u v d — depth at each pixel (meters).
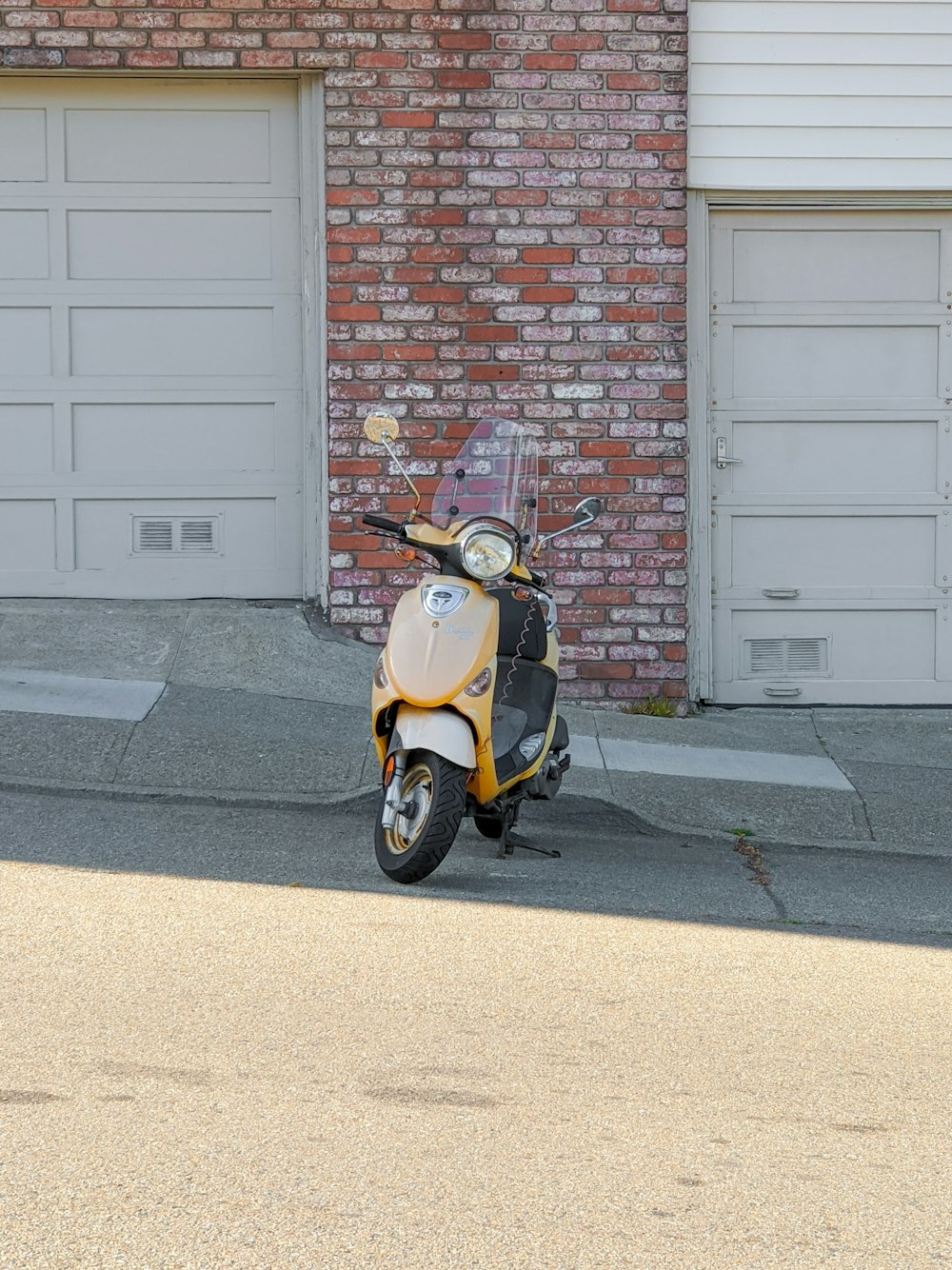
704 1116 3.66
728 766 7.86
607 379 8.95
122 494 9.17
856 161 9.06
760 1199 3.21
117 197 9.09
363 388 8.89
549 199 8.88
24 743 7.35
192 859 6.01
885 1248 3.01
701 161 9.02
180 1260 2.86
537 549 6.06
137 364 9.15
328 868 5.95
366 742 7.71
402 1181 3.22
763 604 9.24
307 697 8.46
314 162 8.99
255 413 9.19
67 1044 3.95
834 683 9.27
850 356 9.20
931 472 9.21
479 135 8.84
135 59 8.77
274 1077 3.78
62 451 9.15
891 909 5.80
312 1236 2.97
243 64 8.79
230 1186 3.17
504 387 8.92
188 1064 3.84
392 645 5.73
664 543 9.00
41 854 5.98
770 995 4.62
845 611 9.26
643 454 8.97
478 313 8.90
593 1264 2.90
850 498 9.23
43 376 9.12
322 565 9.12
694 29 8.98
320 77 8.92
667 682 9.04
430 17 8.80
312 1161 3.30
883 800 7.37
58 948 4.77
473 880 5.91
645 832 7.06
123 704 7.97
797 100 9.03
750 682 9.26
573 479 8.97
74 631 8.77
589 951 5.00
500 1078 3.84
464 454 6.14
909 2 9.01
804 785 7.54
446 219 8.87
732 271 9.16
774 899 5.89
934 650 9.27
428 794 5.69
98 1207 3.06
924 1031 4.34
